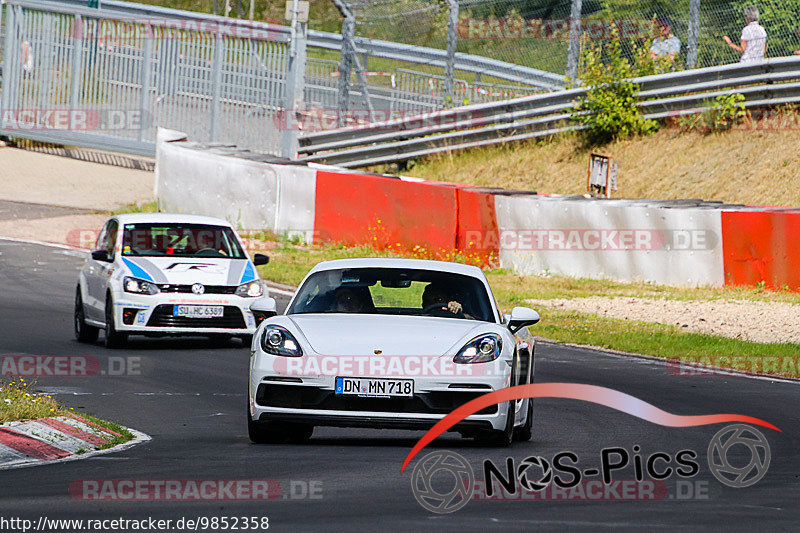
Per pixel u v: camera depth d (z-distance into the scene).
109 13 116.62
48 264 79.38
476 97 115.69
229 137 115.38
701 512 23.50
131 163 119.12
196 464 28.47
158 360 50.50
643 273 80.81
